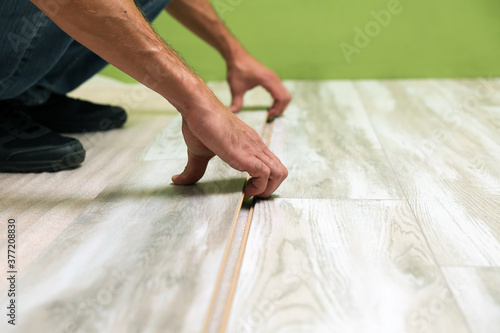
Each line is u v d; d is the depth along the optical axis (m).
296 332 0.57
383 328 0.57
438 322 0.58
